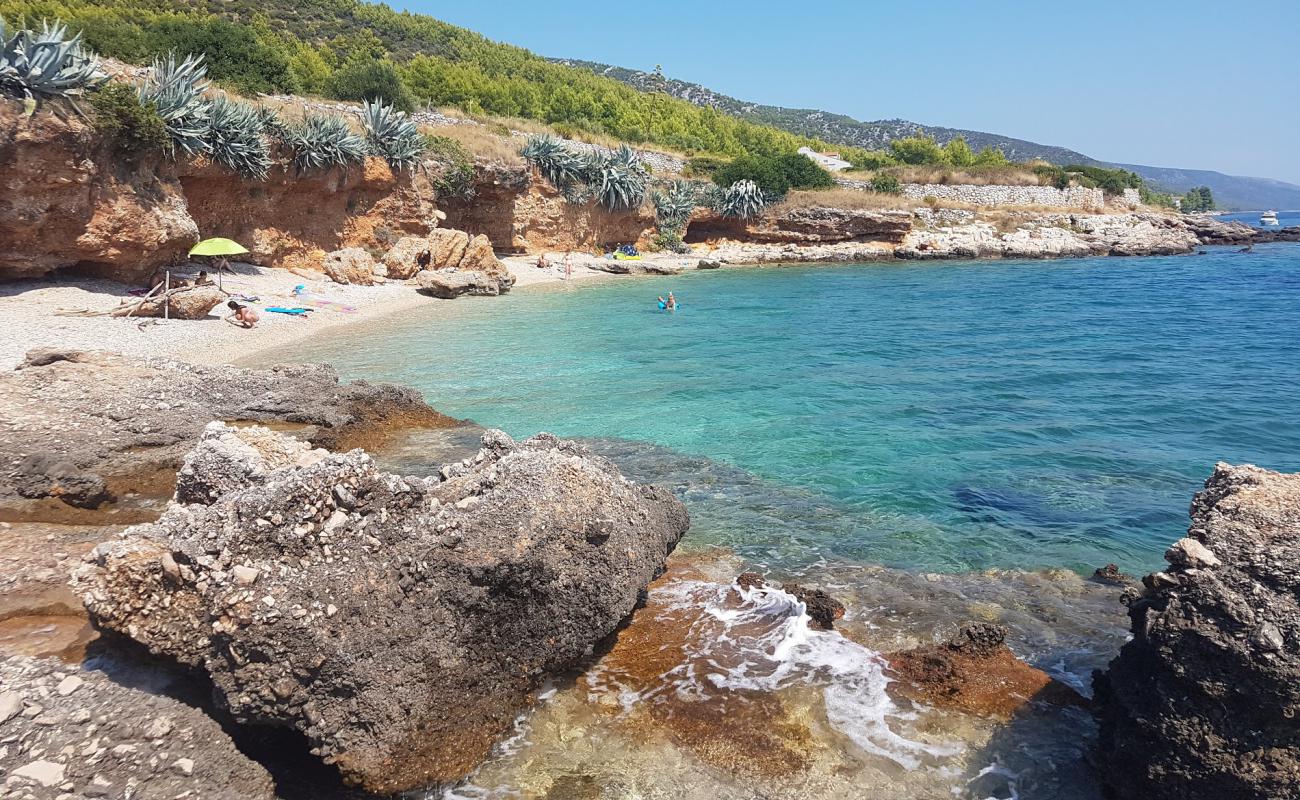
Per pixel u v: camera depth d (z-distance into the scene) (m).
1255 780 4.95
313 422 14.08
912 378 20.31
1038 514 11.27
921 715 6.61
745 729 6.41
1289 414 16.45
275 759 6.02
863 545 10.20
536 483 7.29
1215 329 27.88
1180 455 13.89
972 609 8.47
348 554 6.19
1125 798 5.66
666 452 14.00
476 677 6.53
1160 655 5.37
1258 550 5.60
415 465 12.77
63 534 8.88
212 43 40.94
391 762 5.84
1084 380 20.03
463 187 43.25
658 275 49.34
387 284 35.56
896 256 60.25
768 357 23.16
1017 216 69.75
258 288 29.94
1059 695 6.89
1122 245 62.34
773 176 62.94
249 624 5.55
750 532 10.60
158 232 24.47
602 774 5.95
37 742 4.88
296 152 32.94
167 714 5.41
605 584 7.19
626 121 80.44
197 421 12.94
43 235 22.02
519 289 40.44
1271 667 4.86
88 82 22.59
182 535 5.96
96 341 19.77
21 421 11.34
